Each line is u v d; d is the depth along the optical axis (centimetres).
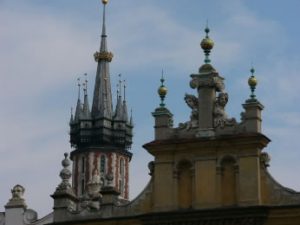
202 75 10294
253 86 10075
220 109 10175
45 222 12250
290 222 9581
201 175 10031
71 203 10750
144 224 10131
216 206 9888
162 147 10231
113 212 10381
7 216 12425
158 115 10375
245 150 9912
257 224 9669
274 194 9731
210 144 10044
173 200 10081
